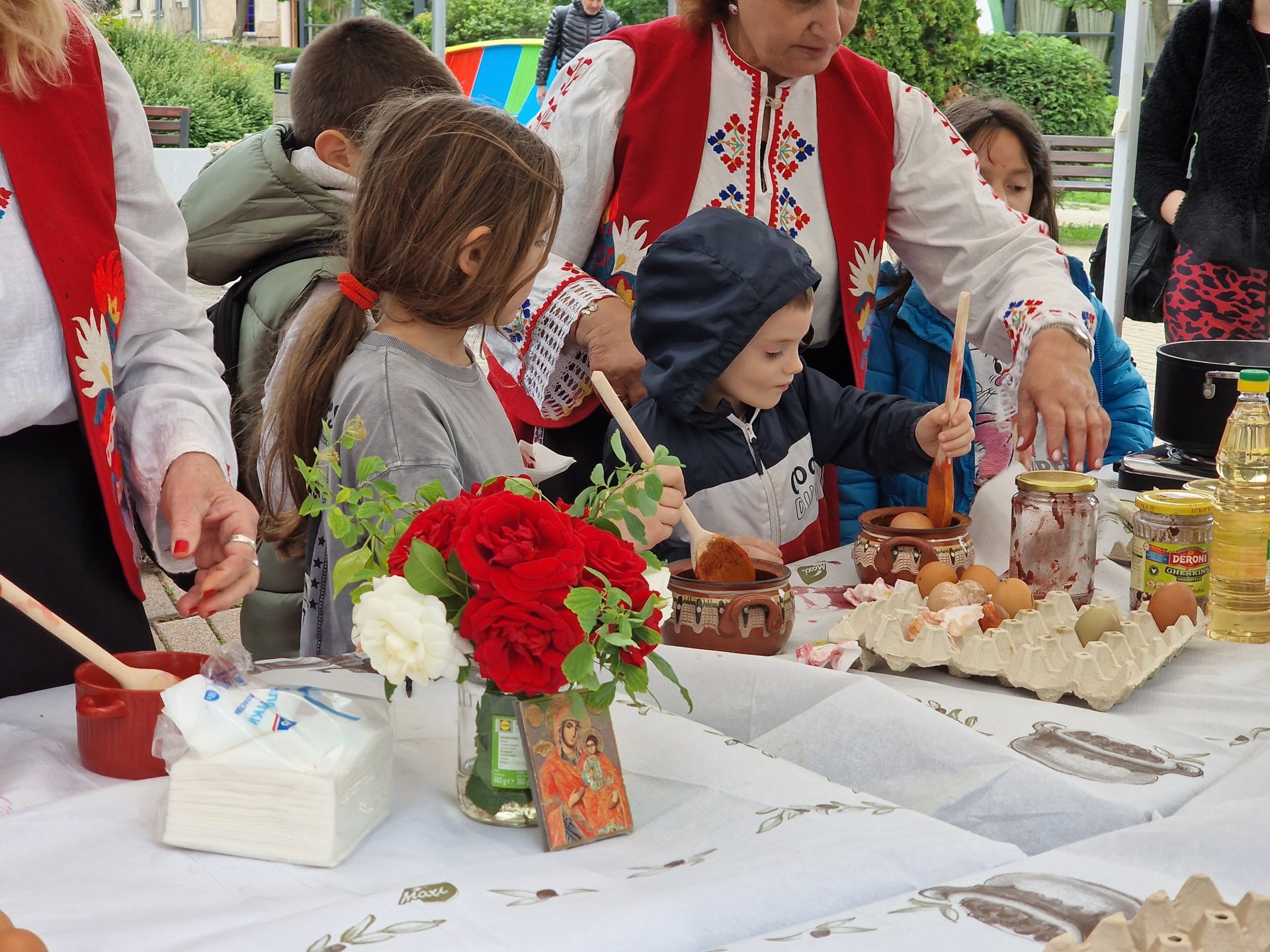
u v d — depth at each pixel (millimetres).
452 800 1024
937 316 2402
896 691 1190
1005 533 1795
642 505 1005
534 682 925
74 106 1312
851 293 2109
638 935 784
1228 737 1201
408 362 1458
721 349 1662
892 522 1697
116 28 10453
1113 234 3906
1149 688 1333
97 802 973
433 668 923
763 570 1459
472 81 7820
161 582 3662
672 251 1701
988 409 2434
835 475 2152
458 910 808
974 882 876
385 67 2107
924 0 8859
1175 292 3260
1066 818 1031
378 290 1457
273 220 2131
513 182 1374
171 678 1072
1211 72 3105
